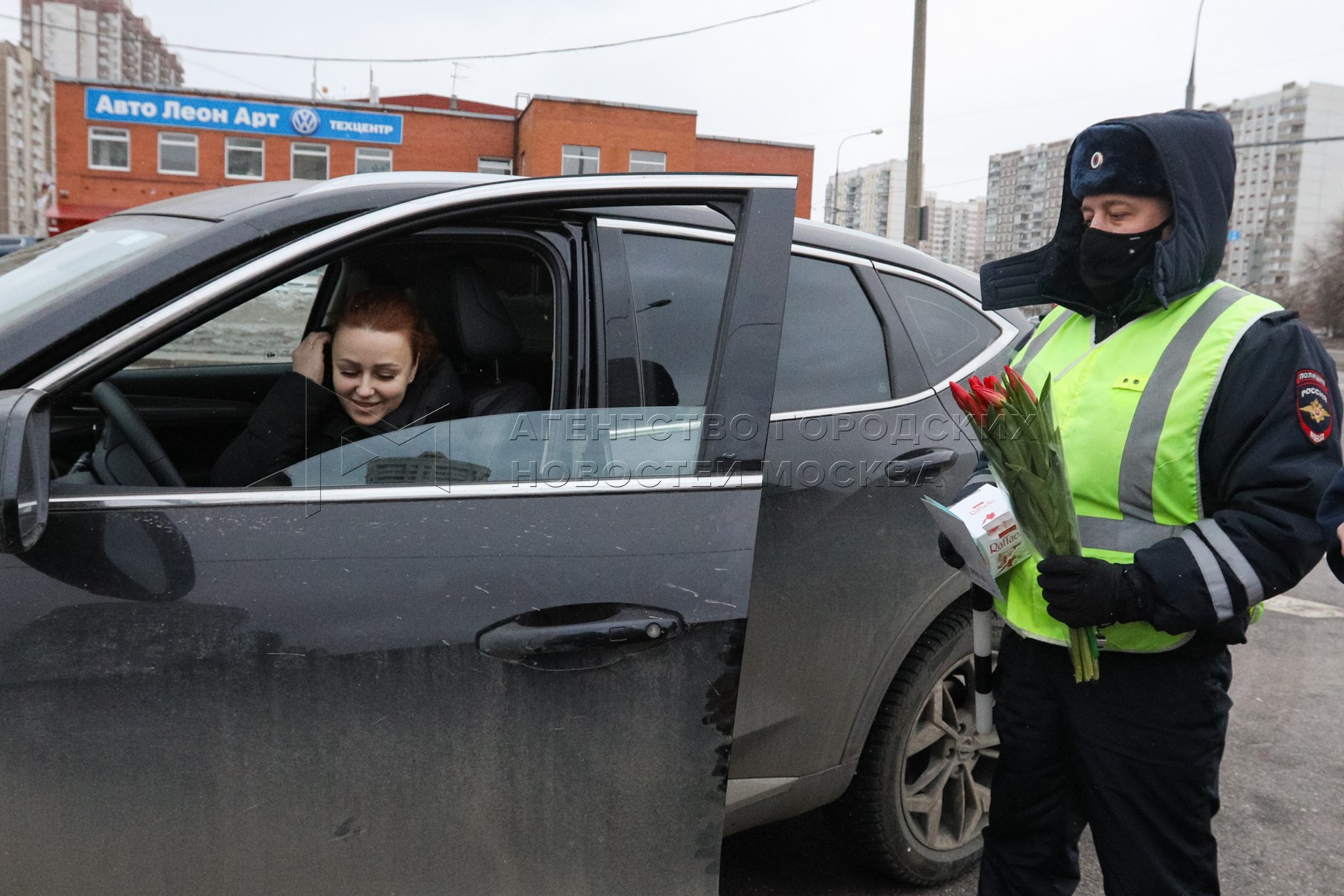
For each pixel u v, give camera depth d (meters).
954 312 2.37
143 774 1.35
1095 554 1.61
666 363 1.73
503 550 1.52
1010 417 1.51
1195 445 1.53
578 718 1.52
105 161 31.22
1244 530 1.46
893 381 2.17
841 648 1.98
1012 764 1.78
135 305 1.43
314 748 1.41
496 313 1.79
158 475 1.61
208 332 1.83
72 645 1.33
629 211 1.80
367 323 1.64
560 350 1.72
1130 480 1.58
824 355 2.09
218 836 1.38
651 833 1.57
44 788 1.32
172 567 1.39
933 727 2.27
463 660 1.46
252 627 1.39
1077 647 1.57
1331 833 2.72
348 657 1.42
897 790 2.22
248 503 1.46
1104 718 1.64
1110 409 1.60
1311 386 1.47
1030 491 1.53
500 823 1.50
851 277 2.22
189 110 31.44
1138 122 1.54
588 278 1.73
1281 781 3.01
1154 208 1.56
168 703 1.36
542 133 31.39
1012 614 1.72
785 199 1.76
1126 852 1.68
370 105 32.56
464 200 1.62
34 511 1.25
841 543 1.96
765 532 1.86
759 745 1.90
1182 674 1.60
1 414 1.22
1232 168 1.57
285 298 1.86
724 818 1.70
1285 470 1.45
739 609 1.59
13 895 1.33
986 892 1.87
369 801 1.44
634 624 1.53
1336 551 1.37
